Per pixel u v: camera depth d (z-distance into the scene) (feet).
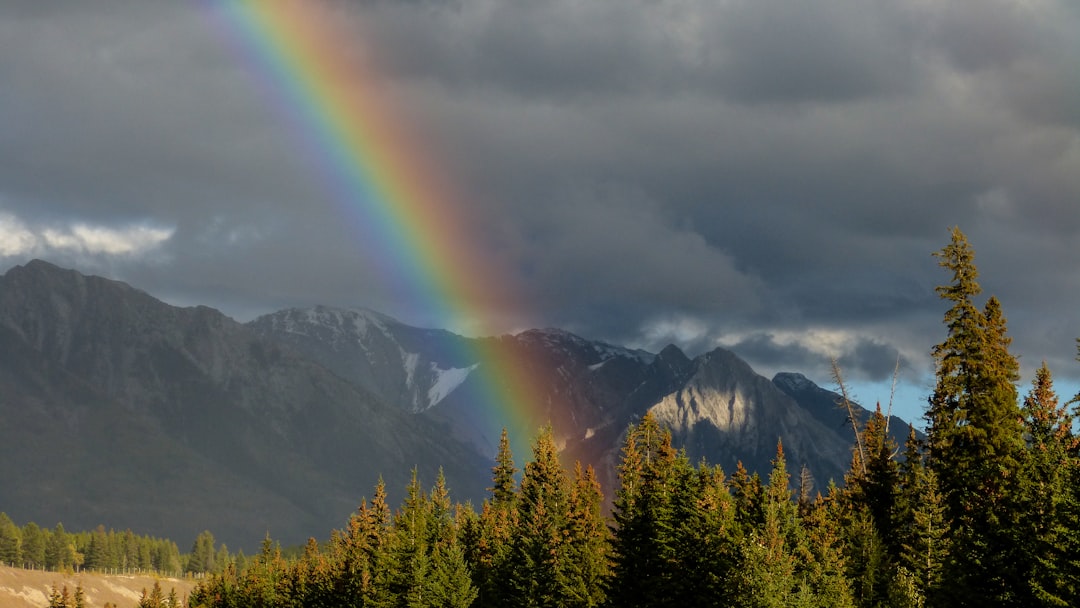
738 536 256.52
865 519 294.46
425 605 357.82
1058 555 184.75
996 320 251.80
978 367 248.93
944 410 253.65
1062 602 179.52
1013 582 191.62
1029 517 195.11
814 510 303.27
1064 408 227.81
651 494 306.14
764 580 228.22
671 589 270.87
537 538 332.60
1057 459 204.85
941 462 260.83
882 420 321.73
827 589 250.78
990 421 245.65
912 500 298.56
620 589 292.20
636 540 293.02
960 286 253.85
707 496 278.87
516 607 328.29
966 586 198.80
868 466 319.06
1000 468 231.71
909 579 257.96
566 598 315.17
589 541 328.90
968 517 234.17
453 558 355.36
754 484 310.24
